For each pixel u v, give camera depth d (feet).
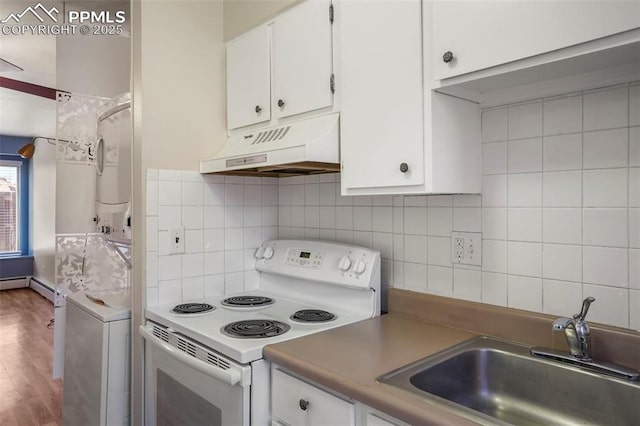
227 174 6.67
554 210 4.17
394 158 4.27
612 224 3.81
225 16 6.76
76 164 7.77
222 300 6.42
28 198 24.34
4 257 23.39
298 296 6.46
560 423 3.70
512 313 4.39
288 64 5.64
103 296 7.10
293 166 5.30
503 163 4.52
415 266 5.35
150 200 5.94
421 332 4.73
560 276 4.13
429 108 4.01
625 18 2.81
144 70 5.92
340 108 4.97
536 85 3.89
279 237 7.42
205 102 6.56
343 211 6.27
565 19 3.08
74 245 7.68
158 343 5.22
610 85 3.81
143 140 5.91
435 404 2.98
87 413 6.45
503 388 4.09
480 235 4.71
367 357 3.95
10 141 22.65
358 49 4.62
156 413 5.56
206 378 4.58
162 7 6.10
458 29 3.73
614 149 3.80
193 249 6.37
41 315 17.58
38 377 11.00
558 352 3.92
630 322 3.71
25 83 14.06
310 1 5.33
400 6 4.21
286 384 4.09
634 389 3.32
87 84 8.02
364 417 3.39
